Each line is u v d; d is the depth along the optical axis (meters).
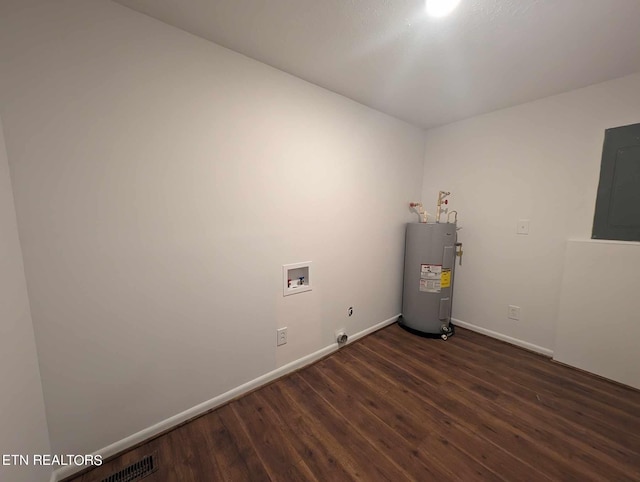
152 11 1.14
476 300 2.48
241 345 1.61
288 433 1.33
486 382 1.74
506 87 1.82
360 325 2.38
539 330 2.11
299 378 1.80
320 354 2.05
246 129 1.51
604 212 1.77
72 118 1.04
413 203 2.66
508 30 1.24
